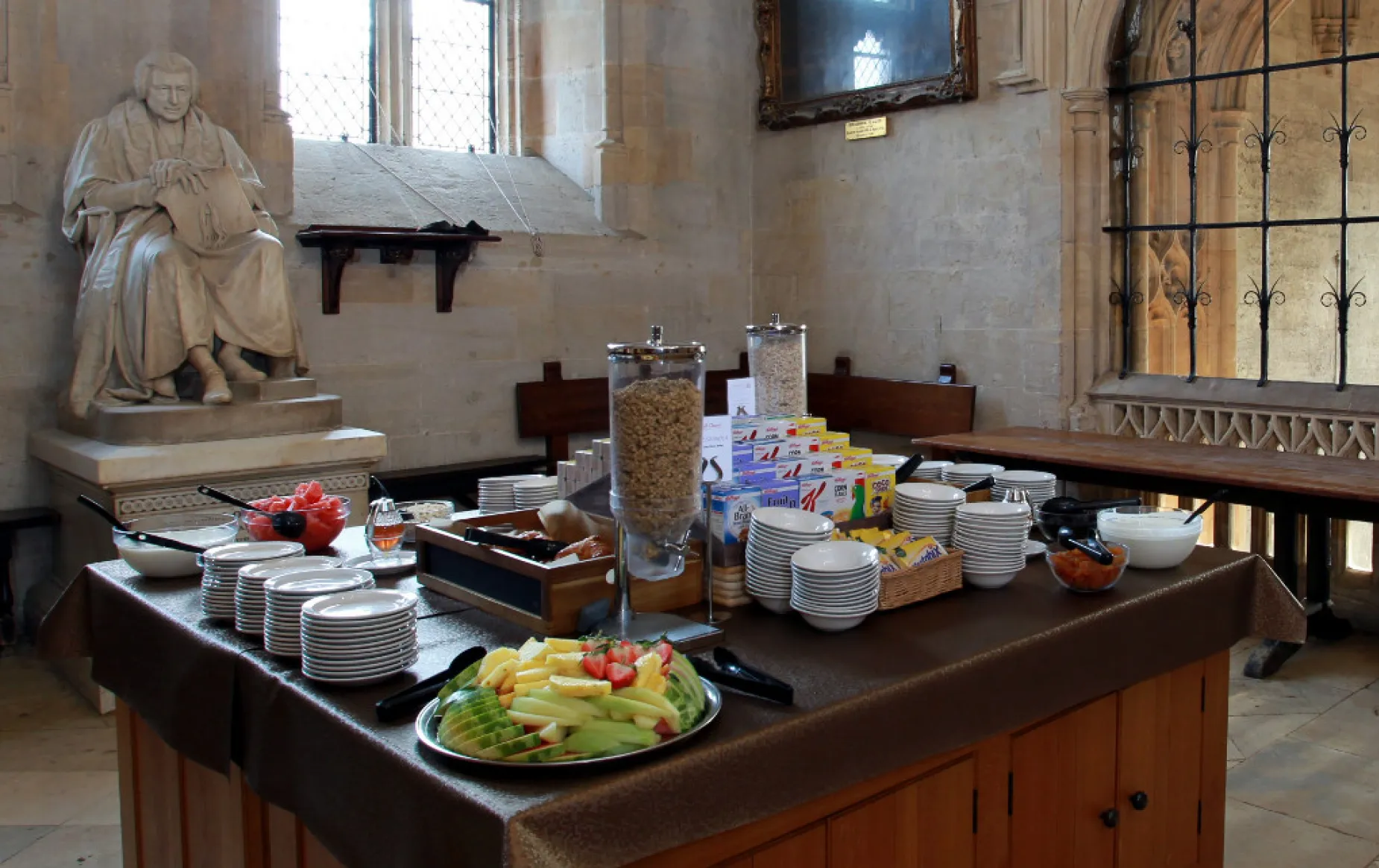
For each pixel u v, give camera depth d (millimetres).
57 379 5371
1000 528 2520
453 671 1943
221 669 2209
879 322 6938
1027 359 6168
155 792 2709
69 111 5305
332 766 1869
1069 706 2332
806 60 7199
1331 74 8305
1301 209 8117
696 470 2098
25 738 4223
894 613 2395
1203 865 2900
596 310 6953
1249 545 6238
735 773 1735
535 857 1501
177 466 4512
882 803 2105
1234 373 6961
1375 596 5660
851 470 2709
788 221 7430
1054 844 2488
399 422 6246
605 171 6918
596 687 1689
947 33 6359
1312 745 4016
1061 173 5941
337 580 2264
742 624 2334
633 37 6938
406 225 6215
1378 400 5074
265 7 5695
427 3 6938
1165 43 6000
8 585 5172
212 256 5016
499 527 2734
